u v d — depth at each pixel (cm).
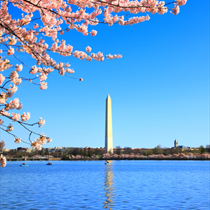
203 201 3297
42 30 1123
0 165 773
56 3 922
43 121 862
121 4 995
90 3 951
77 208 2875
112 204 3092
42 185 4962
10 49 931
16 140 816
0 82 754
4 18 929
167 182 5472
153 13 980
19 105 796
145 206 2995
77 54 1305
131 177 6681
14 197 3562
